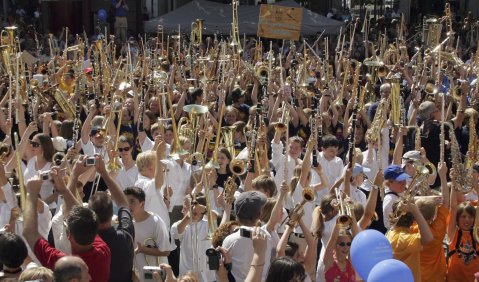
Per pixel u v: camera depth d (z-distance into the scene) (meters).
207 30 35.19
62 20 38.88
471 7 45.25
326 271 8.12
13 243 6.62
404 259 8.14
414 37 31.42
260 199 7.55
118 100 15.15
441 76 18.39
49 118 12.87
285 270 6.46
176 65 19.16
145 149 13.00
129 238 7.27
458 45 27.53
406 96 18.03
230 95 16.81
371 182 10.38
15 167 10.12
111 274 7.05
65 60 19.02
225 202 9.34
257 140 10.84
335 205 8.26
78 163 7.50
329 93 15.78
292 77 18.83
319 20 35.31
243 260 7.39
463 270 8.71
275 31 22.23
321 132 13.06
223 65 18.83
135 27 40.03
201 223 9.09
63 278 5.96
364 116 14.30
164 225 8.67
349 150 11.45
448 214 8.87
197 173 10.42
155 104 15.59
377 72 18.94
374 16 45.66
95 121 12.76
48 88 15.46
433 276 8.56
